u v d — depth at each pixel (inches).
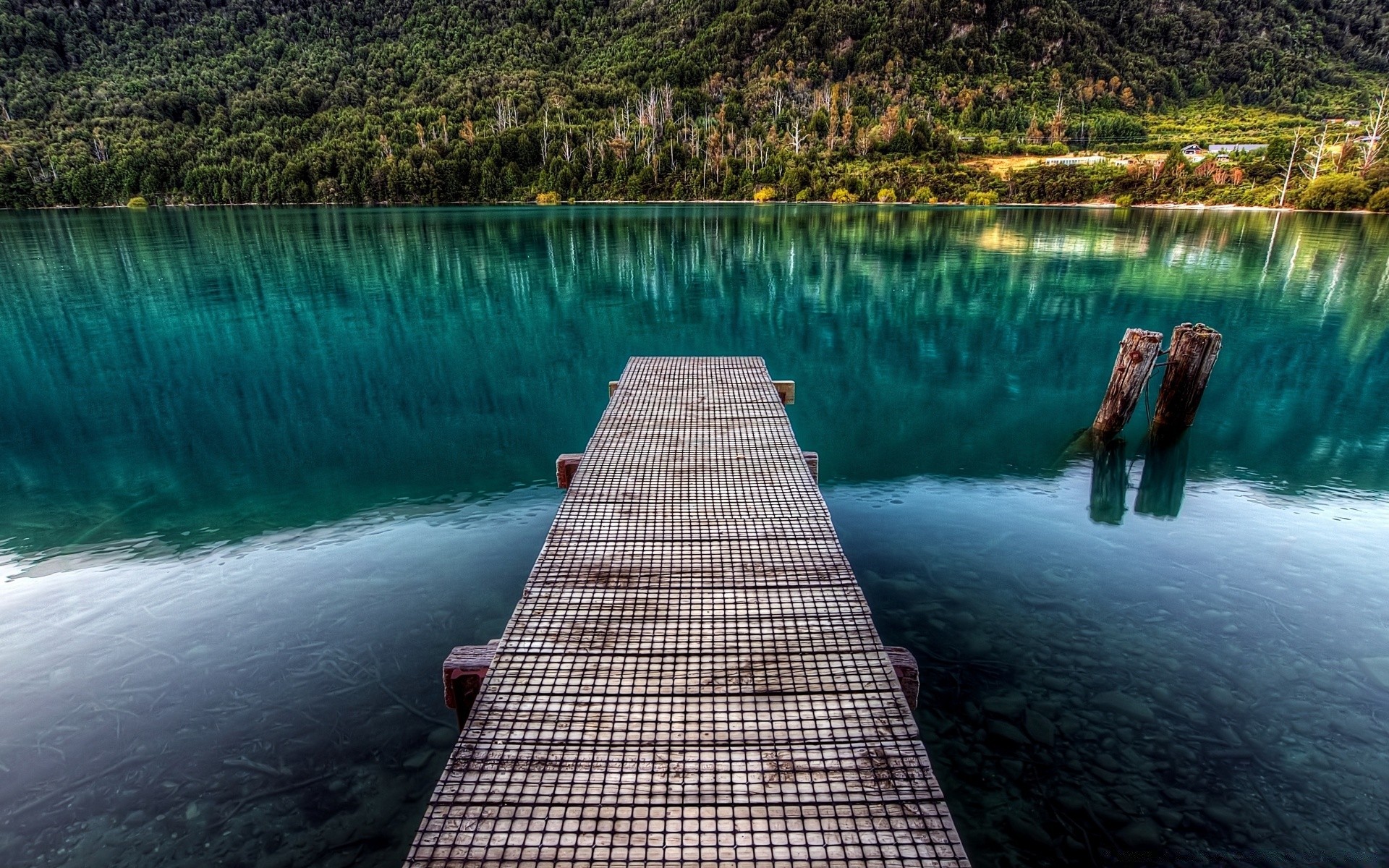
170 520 260.5
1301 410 377.7
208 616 190.7
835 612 120.1
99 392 438.0
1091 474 293.0
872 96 4372.5
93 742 145.3
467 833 77.5
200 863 119.4
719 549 140.8
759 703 98.1
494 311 656.4
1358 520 246.5
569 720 95.0
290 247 1143.6
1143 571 208.2
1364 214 1536.7
